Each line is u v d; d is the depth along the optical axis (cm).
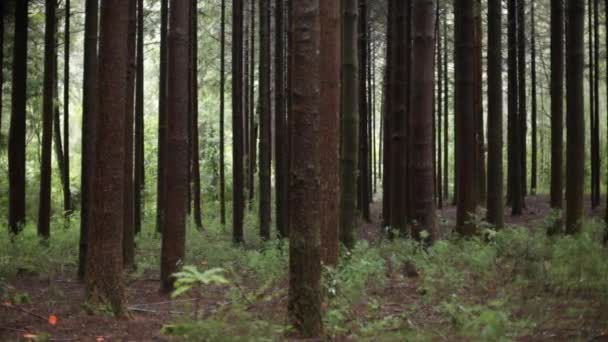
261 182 1449
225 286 919
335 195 761
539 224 1402
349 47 894
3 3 1292
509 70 1797
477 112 1833
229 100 2906
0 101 1301
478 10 1833
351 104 898
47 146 1302
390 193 1609
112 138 689
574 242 931
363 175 1888
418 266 870
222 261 1180
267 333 536
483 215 1280
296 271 562
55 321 641
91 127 997
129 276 1014
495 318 527
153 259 1230
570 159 1136
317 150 565
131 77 1019
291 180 567
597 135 1934
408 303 729
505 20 2439
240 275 1009
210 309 753
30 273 1023
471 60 1110
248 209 2170
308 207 561
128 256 1065
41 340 571
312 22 562
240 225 1461
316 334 557
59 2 1623
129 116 1029
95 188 694
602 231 1149
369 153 2650
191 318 604
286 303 693
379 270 786
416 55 929
